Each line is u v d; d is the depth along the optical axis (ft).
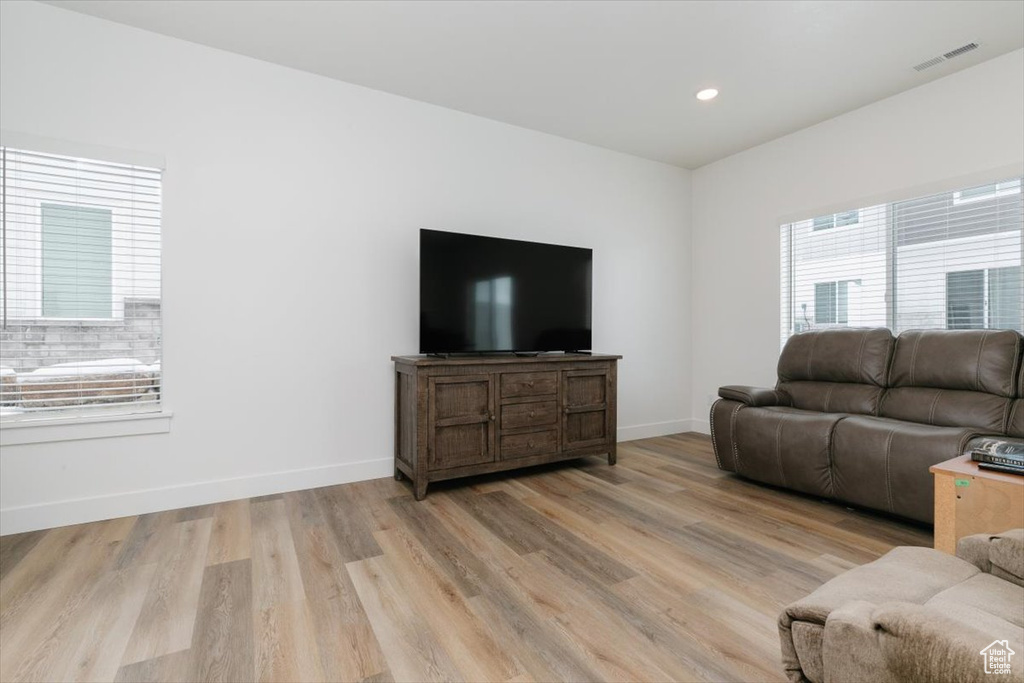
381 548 6.75
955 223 9.46
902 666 2.09
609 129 11.90
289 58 8.83
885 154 10.35
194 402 8.38
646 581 5.89
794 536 7.20
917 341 9.00
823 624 2.85
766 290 12.85
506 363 9.59
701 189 14.61
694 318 14.83
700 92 10.07
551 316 11.02
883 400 9.17
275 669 4.34
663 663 4.42
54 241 7.52
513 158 11.66
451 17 7.65
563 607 5.33
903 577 3.38
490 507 8.38
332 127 9.52
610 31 7.99
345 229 9.66
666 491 9.27
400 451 9.82
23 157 7.32
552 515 8.01
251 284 8.82
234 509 8.20
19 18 7.22
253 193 8.82
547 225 12.17
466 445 9.23
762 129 11.92
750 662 4.44
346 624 5.00
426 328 9.52
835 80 9.55
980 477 5.32
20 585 5.72
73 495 7.54
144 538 7.02
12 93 7.18
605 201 13.16
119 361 7.95
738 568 6.22
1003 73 8.68
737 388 10.36
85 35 7.59
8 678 4.18
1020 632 2.52
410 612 5.22
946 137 9.42
